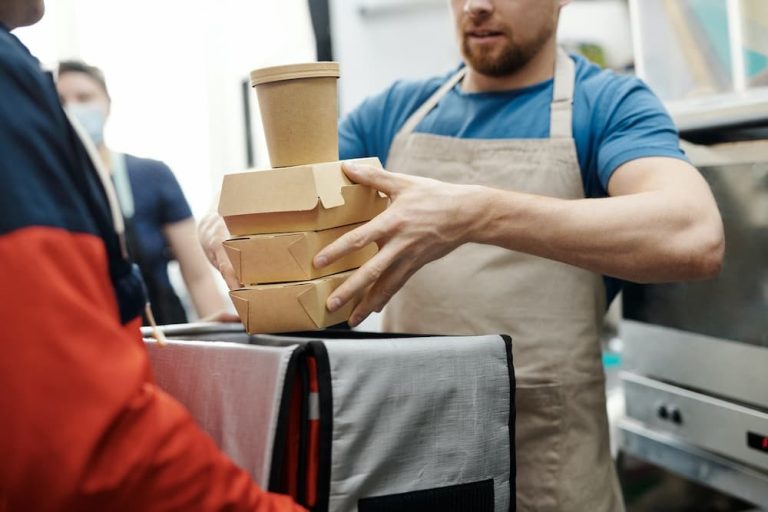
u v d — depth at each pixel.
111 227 0.75
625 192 1.14
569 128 1.26
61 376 0.62
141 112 3.31
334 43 2.67
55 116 0.70
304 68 0.88
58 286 0.63
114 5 3.23
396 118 1.45
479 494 0.89
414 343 0.86
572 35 2.11
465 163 1.30
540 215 0.99
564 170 1.25
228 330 1.15
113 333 0.66
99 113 1.95
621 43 2.11
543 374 1.24
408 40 2.68
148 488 0.64
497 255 1.25
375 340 0.85
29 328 0.62
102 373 0.63
